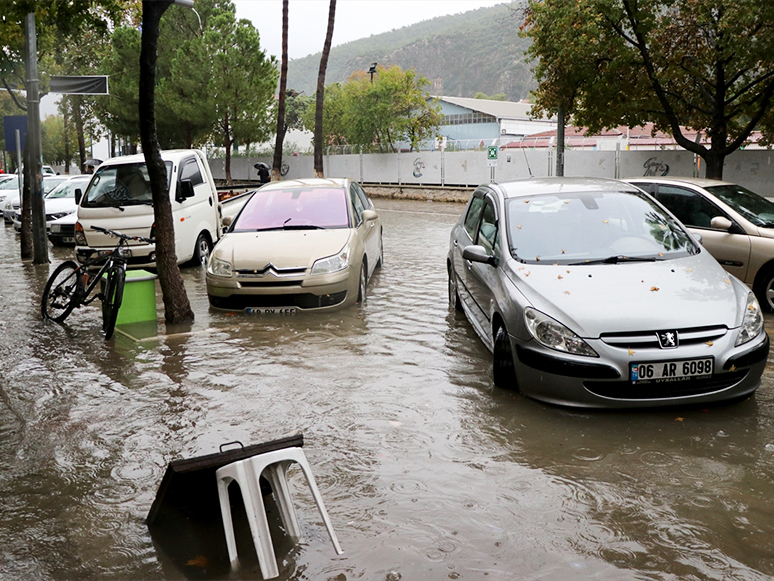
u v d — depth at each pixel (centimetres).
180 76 3612
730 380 493
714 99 1827
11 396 578
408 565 321
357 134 4353
